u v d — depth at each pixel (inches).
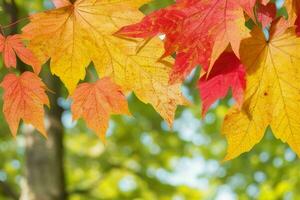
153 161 134.0
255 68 28.9
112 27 29.4
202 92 30.0
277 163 118.1
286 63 28.7
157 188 118.3
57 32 29.7
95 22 29.4
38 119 31.6
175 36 27.8
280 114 29.5
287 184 100.7
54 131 85.2
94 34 29.5
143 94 30.0
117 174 143.7
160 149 139.4
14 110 31.7
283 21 28.6
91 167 138.9
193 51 27.8
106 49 29.7
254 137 30.0
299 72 28.8
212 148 142.3
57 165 83.9
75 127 140.9
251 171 122.9
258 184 122.5
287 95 29.2
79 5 29.4
